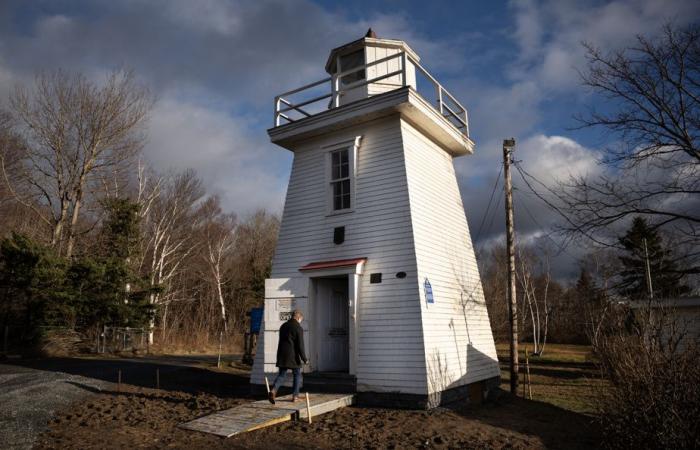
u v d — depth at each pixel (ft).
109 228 94.17
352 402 35.68
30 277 73.15
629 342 28.89
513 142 51.06
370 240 39.14
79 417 30.35
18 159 102.01
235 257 157.07
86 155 96.89
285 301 40.68
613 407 27.50
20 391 36.42
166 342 107.34
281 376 32.22
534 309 138.00
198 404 34.37
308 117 42.75
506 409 39.11
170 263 128.98
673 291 36.94
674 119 40.86
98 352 81.20
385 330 36.65
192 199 132.16
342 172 42.47
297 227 43.50
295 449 24.66
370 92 44.47
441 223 42.93
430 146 44.73
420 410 33.83
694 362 24.79
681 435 23.75
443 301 39.58
